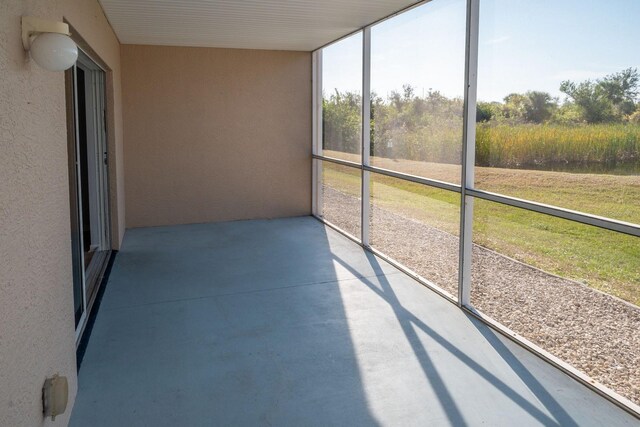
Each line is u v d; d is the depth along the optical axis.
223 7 4.61
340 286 4.57
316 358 3.20
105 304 4.13
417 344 3.39
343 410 2.63
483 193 3.57
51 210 2.28
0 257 1.58
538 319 3.28
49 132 2.28
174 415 2.59
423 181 4.41
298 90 7.33
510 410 2.63
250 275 4.89
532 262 3.32
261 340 3.47
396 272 4.98
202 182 7.14
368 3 4.50
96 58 4.43
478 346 3.35
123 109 6.71
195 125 7.00
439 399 2.74
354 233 6.43
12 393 1.67
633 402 2.62
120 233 5.99
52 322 2.24
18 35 1.83
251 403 2.70
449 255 4.46
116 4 4.44
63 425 2.38
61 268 2.45
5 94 1.67
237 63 7.04
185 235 6.48
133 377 2.97
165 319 3.83
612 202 2.64
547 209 3.00
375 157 5.73
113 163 5.61
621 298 2.67
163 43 6.59
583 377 2.88
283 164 7.43
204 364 3.13
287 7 4.63
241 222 7.23
